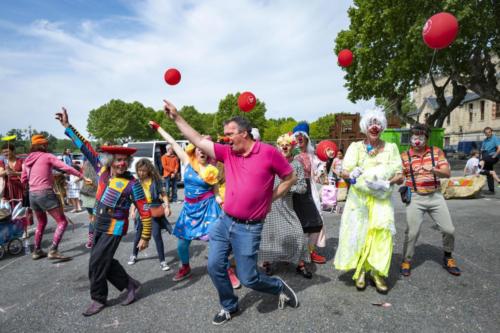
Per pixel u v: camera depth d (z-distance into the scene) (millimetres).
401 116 21750
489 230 5211
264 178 2580
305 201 3811
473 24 13375
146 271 3965
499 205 7293
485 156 9000
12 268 4262
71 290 3471
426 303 2930
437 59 15898
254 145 2617
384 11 16375
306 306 2934
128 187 2920
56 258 4535
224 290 2684
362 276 3242
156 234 3959
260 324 2652
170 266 4121
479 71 15695
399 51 17531
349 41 20953
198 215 3521
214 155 2719
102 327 2688
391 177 3139
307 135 3955
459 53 15859
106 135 66625
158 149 12172
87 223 7000
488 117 35094
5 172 5484
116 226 2889
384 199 3166
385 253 3115
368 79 20594
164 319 2785
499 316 2672
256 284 2670
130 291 3105
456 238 4859
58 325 2736
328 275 3645
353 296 3107
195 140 2711
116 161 2934
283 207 3527
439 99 21016
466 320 2623
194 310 2928
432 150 3492
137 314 2885
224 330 2580
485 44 14547
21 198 5660
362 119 3277
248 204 2566
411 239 3496
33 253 4629
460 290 3168
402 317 2701
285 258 3502
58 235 4508
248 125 2590
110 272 3010
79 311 2979
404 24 16188
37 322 2797
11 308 3084
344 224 3307
